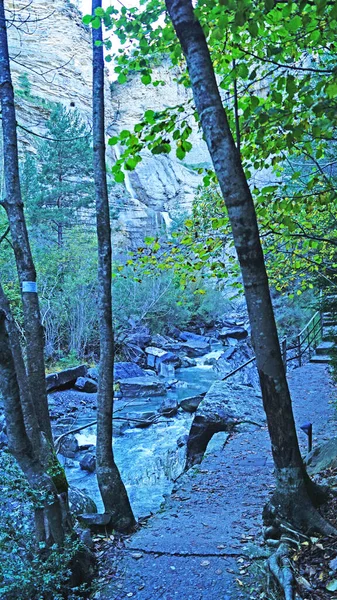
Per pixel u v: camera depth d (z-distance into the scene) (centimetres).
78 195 3002
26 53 4438
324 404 894
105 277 472
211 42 398
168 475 859
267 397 333
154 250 541
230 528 429
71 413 1419
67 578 305
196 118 406
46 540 315
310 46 435
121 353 2358
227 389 942
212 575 336
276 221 459
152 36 385
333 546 306
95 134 466
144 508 696
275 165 519
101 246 470
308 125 389
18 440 300
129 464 952
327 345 1334
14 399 294
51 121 2983
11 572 273
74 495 503
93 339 2386
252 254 312
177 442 1045
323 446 546
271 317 320
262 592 300
